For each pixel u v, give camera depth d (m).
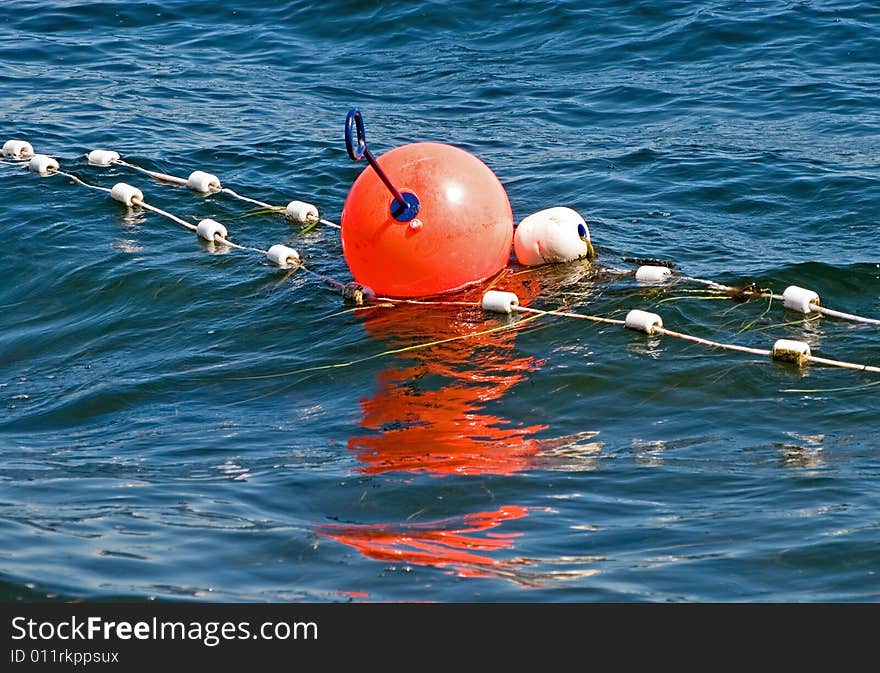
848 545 17.42
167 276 30.78
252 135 43.06
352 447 21.72
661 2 56.53
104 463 21.45
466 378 24.53
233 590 16.55
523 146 41.97
